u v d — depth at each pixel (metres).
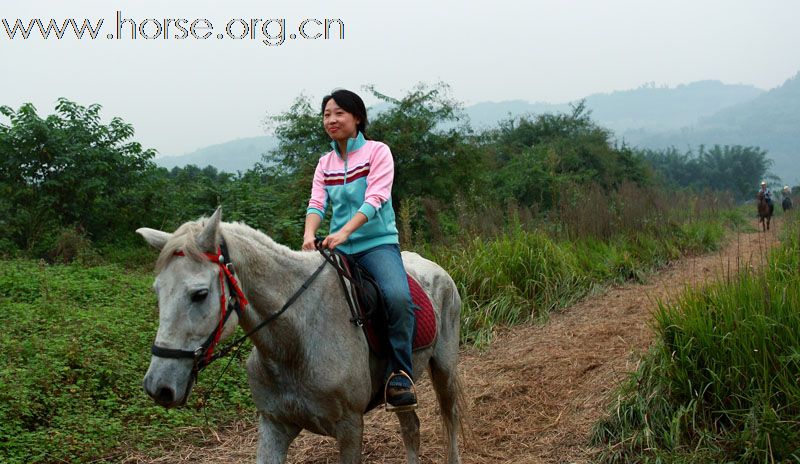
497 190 20.36
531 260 9.48
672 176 74.31
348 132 3.77
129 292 9.07
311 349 3.33
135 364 6.21
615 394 5.29
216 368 6.45
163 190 16.28
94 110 15.58
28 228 14.20
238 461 5.01
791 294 4.67
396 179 16.86
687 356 4.71
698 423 4.57
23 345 6.20
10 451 4.62
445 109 17.39
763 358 4.39
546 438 5.24
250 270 3.17
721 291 5.01
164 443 5.25
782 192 27.02
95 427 5.10
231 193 14.95
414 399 3.61
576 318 8.68
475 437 5.02
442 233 11.12
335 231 3.87
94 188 14.68
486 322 8.31
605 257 11.27
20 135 14.31
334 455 5.13
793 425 4.13
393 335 3.62
